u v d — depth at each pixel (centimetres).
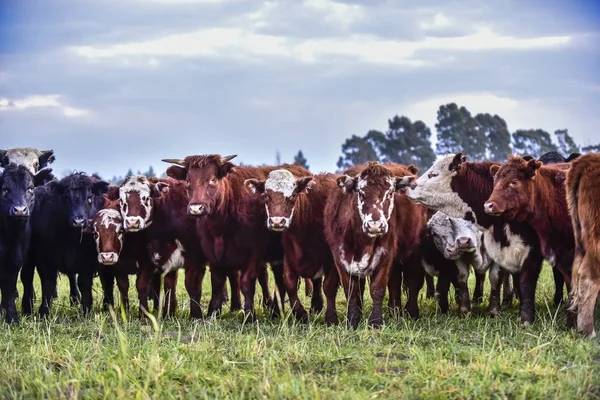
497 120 8238
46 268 1370
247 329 1175
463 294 1337
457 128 7969
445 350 957
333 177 1361
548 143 7425
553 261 1177
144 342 997
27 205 1250
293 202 1251
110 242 1319
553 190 1173
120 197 1338
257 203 1316
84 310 1394
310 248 1281
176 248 1365
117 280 1380
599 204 1023
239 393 809
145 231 1352
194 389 814
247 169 1395
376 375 847
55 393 805
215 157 1309
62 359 948
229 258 1316
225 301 1570
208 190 1284
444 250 1313
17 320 1256
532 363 873
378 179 1136
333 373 880
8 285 1274
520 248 1199
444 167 1278
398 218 1238
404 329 1126
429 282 1519
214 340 1057
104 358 933
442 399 774
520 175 1152
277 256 1377
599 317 1177
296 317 1295
